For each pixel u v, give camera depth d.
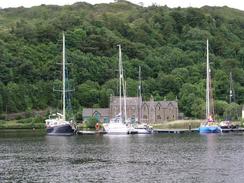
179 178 58.78
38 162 77.88
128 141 126.75
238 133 168.00
